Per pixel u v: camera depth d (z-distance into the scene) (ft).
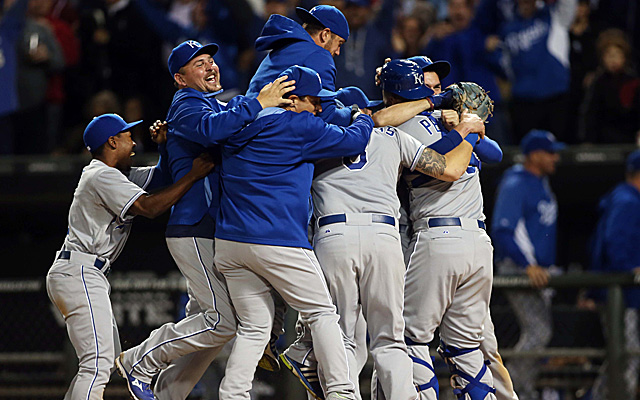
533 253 84.12
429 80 56.70
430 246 53.83
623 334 81.41
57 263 56.75
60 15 111.34
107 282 57.67
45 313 92.48
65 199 102.89
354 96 58.70
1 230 110.93
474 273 54.49
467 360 55.72
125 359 54.60
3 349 92.63
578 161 98.94
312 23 57.11
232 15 99.91
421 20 103.65
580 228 107.14
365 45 95.25
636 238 86.89
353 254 51.34
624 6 110.01
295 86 50.85
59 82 108.99
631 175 88.99
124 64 108.47
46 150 107.45
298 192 50.62
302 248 50.29
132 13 107.34
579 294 93.81
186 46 54.29
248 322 51.44
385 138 53.62
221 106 54.90
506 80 102.32
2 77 105.19
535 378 83.56
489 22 101.71
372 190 52.39
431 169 52.75
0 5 113.60
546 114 101.30
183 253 53.26
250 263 50.29
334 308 51.01
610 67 100.94
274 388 83.20
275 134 50.24
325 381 51.75
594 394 83.76
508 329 83.76
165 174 57.88
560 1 100.53
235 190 50.72
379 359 51.93
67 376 86.02
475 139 54.90
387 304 51.93
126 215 55.21
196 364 56.08
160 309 87.30
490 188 99.96
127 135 57.82
